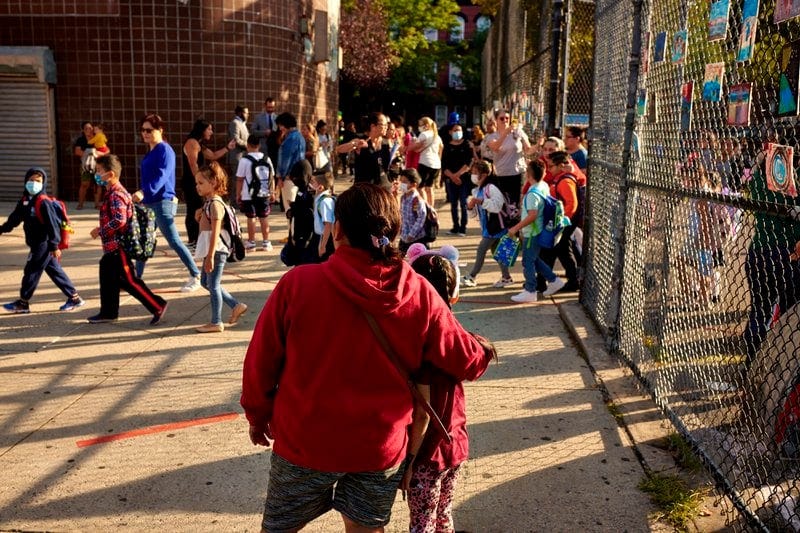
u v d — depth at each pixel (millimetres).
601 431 4484
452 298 3037
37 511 3609
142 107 15516
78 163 15688
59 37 15289
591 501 3678
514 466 4051
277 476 2555
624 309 5727
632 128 5566
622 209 5664
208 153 13734
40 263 7055
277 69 16453
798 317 3613
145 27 15258
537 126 12664
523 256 7609
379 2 33125
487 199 8094
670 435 4285
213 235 6305
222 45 15586
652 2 5477
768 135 3650
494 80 24000
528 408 4844
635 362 5320
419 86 43375
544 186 7527
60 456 4195
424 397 2578
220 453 4238
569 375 5469
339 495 2570
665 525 3467
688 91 4516
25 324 6773
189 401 4996
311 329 2404
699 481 3830
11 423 4637
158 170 7742
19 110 15398
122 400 5008
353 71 30484
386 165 10273
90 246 10492
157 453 4234
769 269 4223
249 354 2527
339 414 2416
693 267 4715
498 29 22172
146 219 6758
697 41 4605
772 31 3666
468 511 3600
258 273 8992
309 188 6828
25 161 15562
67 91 15461
